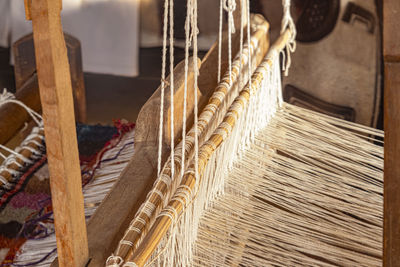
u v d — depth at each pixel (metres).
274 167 1.33
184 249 0.93
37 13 0.55
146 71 2.34
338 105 2.05
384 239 0.65
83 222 0.70
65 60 0.60
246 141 1.29
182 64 1.21
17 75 1.96
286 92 2.13
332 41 1.97
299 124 1.50
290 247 1.11
